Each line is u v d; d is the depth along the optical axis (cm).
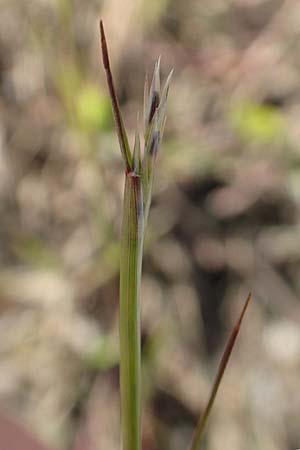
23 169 68
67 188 66
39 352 64
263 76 68
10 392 64
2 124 68
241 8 73
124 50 67
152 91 19
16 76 68
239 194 66
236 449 62
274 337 64
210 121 67
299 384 64
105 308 64
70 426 63
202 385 63
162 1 69
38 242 66
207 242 66
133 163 19
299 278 66
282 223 66
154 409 62
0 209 67
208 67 69
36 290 65
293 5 71
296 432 63
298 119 66
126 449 20
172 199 66
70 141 65
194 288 65
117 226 62
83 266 64
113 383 64
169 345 63
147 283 65
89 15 67
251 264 66
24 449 39
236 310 65
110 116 63
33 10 67
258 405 63
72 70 64
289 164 65
